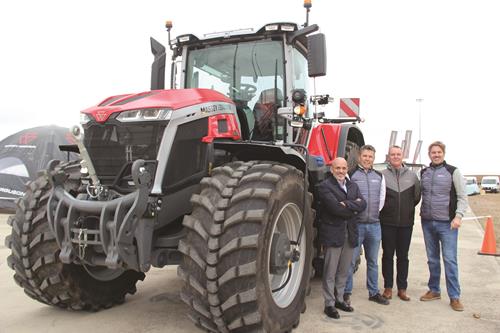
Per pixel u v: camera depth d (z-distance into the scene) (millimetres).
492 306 4312
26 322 3785
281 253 3297
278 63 4586
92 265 3477
